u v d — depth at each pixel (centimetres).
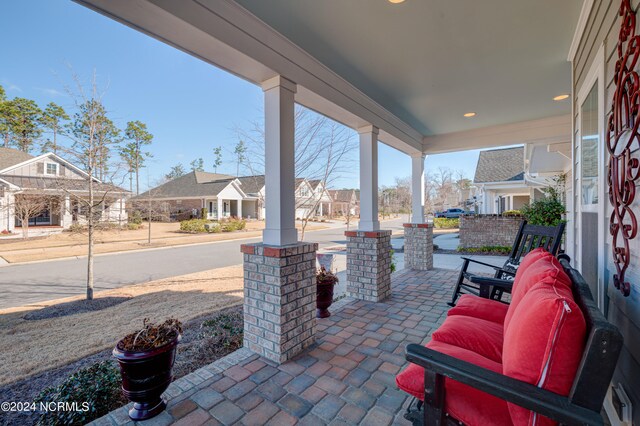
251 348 251
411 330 290
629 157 135
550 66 308
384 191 2591
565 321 91
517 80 339
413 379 132
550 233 280
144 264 772
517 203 1574
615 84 159
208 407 179
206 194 2155
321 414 173
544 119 479
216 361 234
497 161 1363
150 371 166
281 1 209
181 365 238
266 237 261
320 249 995
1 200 1190
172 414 173
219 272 640
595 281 219
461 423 115
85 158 461
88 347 278
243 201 2706
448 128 534
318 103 317
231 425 164
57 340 294
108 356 262
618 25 159
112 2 167
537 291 115
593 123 223
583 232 263
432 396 112
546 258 172
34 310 389
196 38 201
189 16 186
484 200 1441
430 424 113
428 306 361
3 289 530
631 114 133
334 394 191
